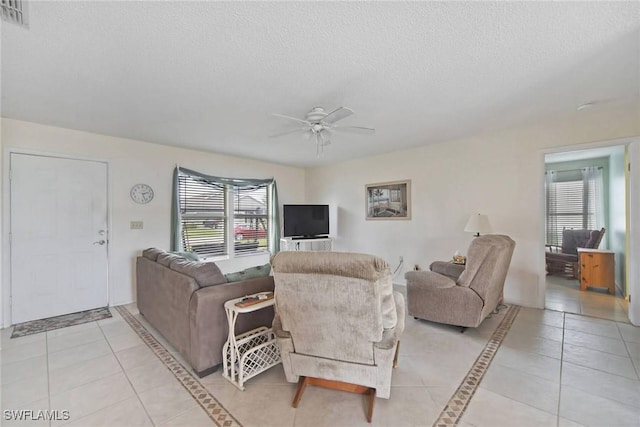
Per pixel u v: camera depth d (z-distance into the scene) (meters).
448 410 1.65
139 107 2.67
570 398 1.74
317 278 1.50
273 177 5.53
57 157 3.22
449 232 4.02
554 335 2.63
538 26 1.56
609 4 1.39
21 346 2.49
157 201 3.99
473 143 3.78
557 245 5.43
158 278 2.66
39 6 1.36
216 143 3.98
